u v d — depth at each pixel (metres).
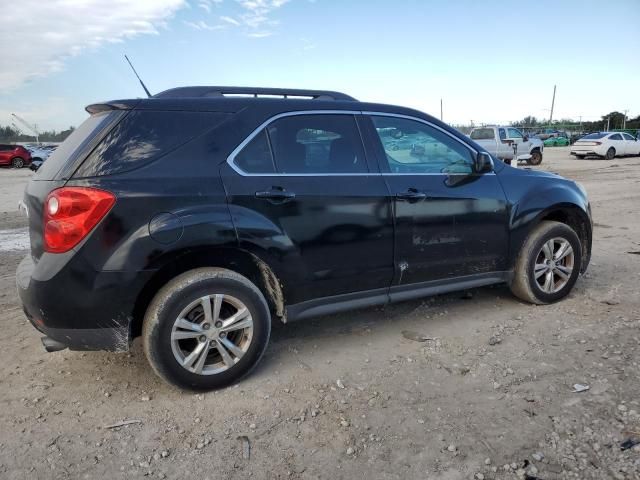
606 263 5.89
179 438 2.70
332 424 2.80
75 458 2.55
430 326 4.12
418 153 3.94
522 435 2.65
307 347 3.78
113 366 3.52
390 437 2.67
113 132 2.97
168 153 3.04
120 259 2.83
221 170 3.12
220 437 2.71
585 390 3.05
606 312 4.30
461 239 3.99
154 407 3.00
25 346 3.87
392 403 2.99
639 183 14.60
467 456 2.50
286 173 3.33
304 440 2.67
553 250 4.47
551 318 4.21
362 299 3.70
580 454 2.49
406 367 3.43
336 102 3.68
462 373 3.32
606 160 25.50
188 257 3.12
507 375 3.28
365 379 3.28
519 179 4.34
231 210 3.08
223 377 3.15
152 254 2.88
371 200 3.56
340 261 3.50
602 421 2.73
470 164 4.16
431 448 2.57
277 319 4.31
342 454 2.55
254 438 2.69
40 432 2.77
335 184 3.45
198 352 3.06
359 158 3.63
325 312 3.57
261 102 3.39
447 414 2.86
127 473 2.44
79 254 2.78
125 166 2.92
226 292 3.09
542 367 3.37
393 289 3.81
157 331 2.94
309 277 3.41
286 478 2.39
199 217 2.97
